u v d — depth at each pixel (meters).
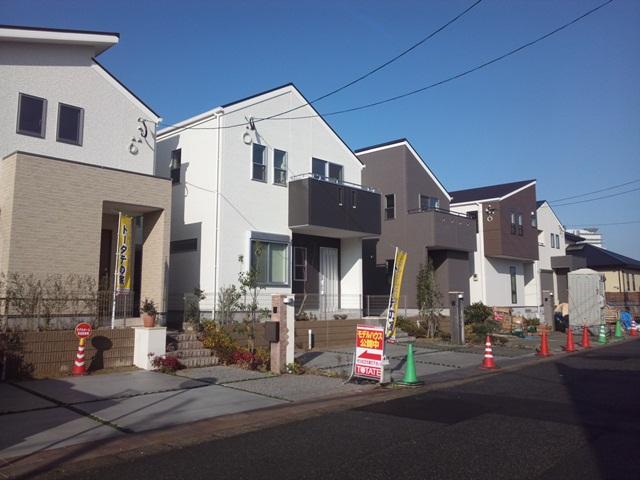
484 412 8.45
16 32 13.20
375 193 20.72
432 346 18.34
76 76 14.51
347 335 18.44
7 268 11.58
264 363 12.62
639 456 6.02
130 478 5.39
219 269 16.38
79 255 12.70
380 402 9.36
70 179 12.70
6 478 5.41
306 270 20.06
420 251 24.00
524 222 31.38
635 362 15.14
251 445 6.57
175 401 9.03
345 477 5.35
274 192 18.30
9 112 13.19
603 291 27.58
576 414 8.27
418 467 5.64
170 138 18.73
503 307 28.89
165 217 14.48
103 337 11.98
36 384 10.18
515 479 5.27
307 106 19.95
